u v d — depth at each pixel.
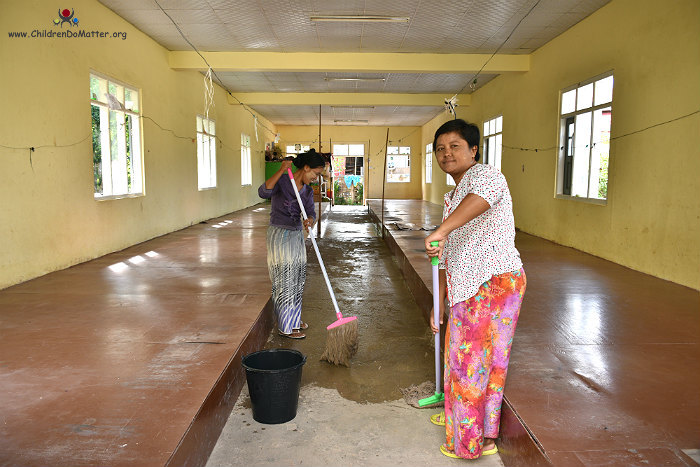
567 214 6.73
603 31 5.80
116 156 6.43
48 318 3.15
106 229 5.81
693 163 4.20
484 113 10.95
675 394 2.07
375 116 16.27
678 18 4.44
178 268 4.86
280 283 3.41
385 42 7.45
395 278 5.69
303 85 10.95
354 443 2.15
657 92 4.74
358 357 3.23
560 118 7.02
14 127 4.23
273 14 6.20
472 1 5.73
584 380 2.21
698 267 4.07
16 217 4.21
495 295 1.75
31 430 1.77
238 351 2.63
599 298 3.72
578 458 1.59
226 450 2.09
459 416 1.87
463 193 1.73
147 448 1.65
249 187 14.34
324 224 11.13
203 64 7.98
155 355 2.51
